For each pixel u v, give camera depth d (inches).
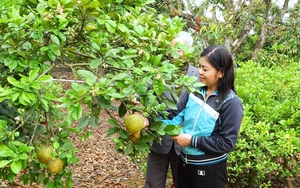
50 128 82.8
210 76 90.6
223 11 234.1
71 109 64.3
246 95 159.8
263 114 150.0
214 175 95.6
